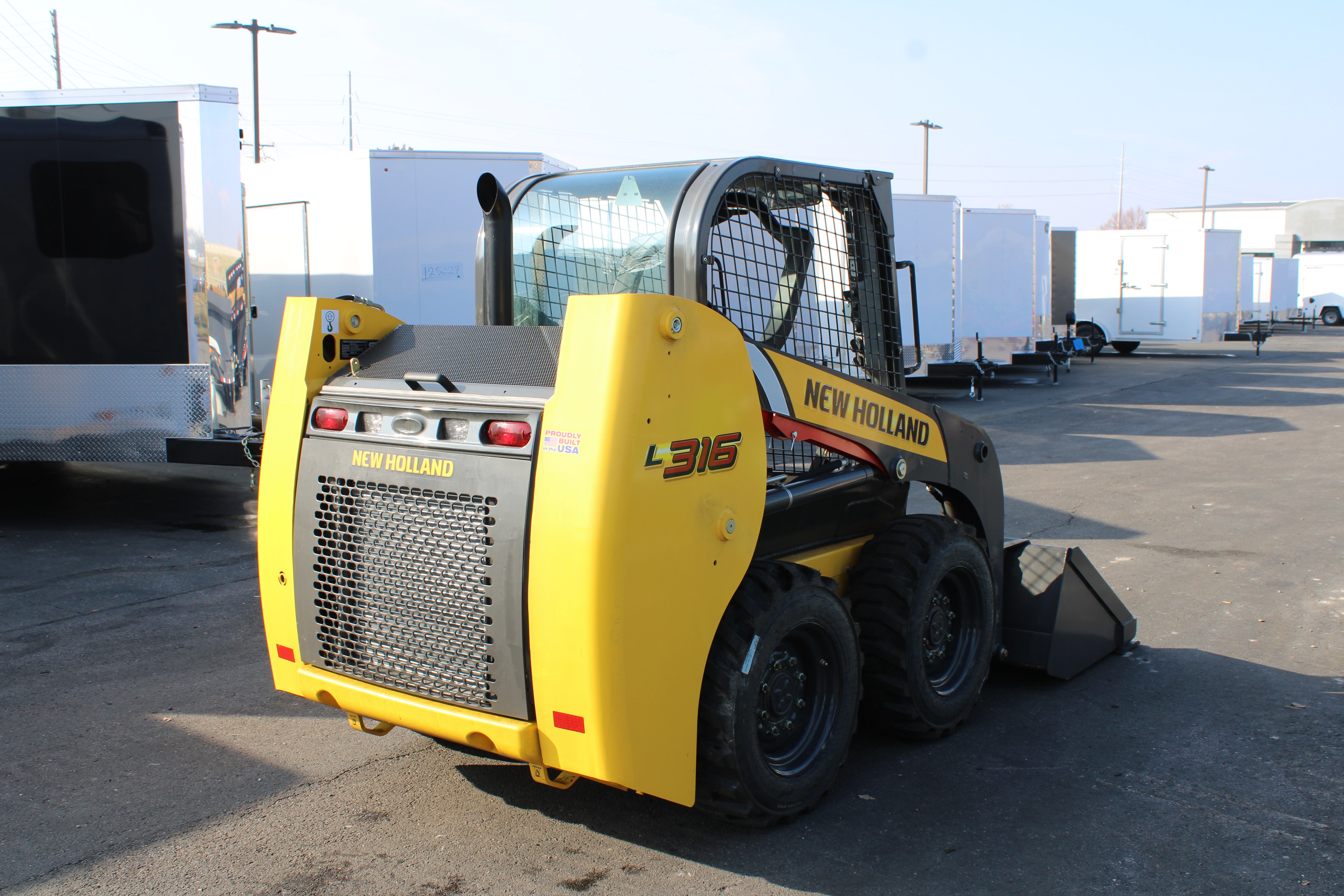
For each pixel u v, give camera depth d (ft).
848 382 12.03
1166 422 46.93
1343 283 148.36
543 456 8.95
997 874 9.97
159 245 24.49
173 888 9.71
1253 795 11.67
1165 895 9.57
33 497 30.40
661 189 11.18
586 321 8.89
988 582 14.08
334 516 10.38
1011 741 13.29
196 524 26.61
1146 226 254.06
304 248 34.22
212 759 12.67
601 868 10.11
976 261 58.23
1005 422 47.47
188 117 24.12
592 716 8.84
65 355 24.89
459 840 10.67
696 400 9.33
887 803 11.53
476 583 9.40
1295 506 28.12
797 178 11.84
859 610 12.64
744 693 10.02
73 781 12.05
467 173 32.60
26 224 24.70
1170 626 18.15
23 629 17.85
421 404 9.77
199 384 24.71
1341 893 9.61
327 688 10.58
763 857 10.33
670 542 9.16
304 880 9.87
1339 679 15.47
